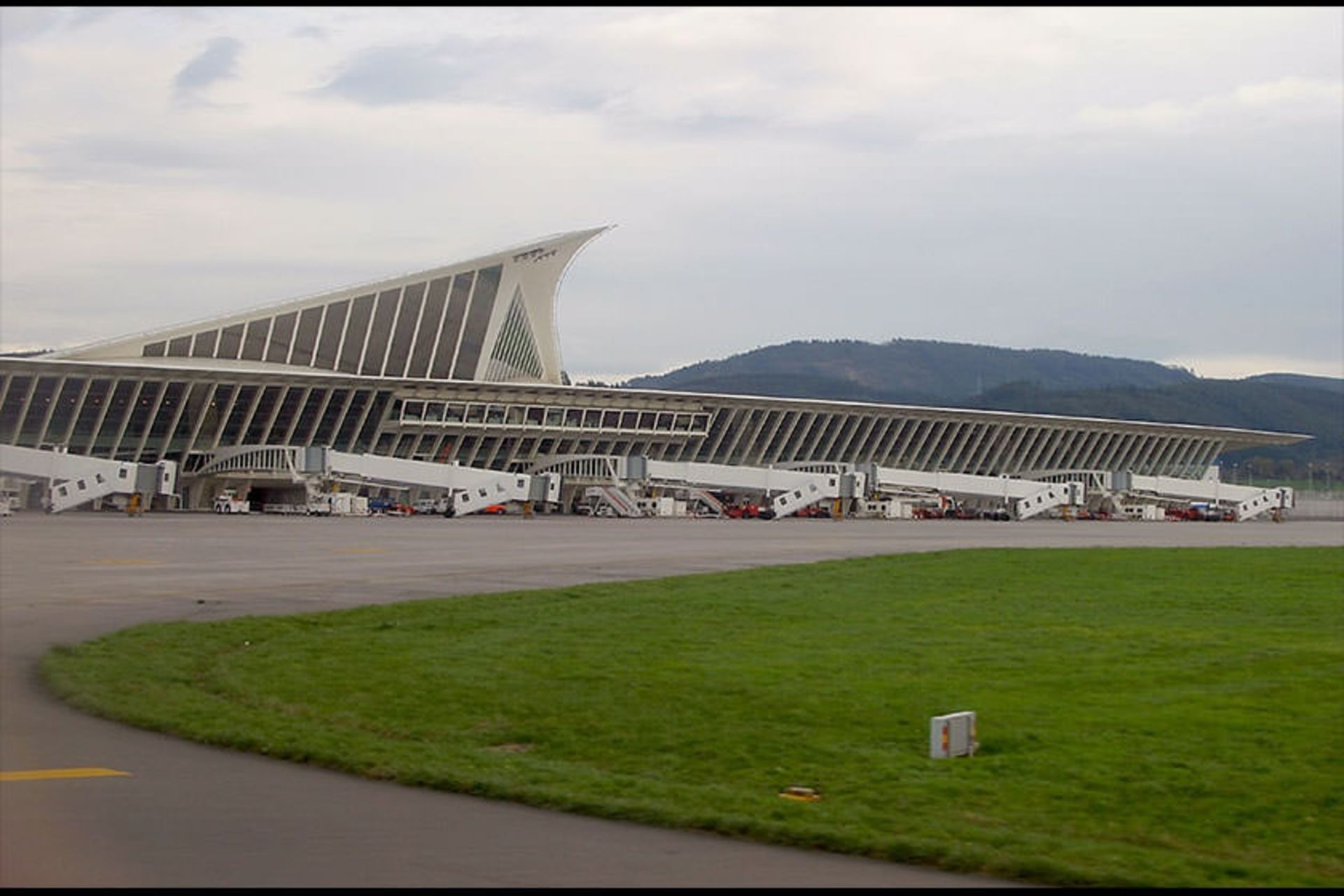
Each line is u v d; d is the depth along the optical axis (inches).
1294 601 1247.5
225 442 4820.4
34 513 3454.7
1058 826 448.5
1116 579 1514.5
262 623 959.6
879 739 589.6
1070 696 698.2
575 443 5536.4
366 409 5034.5
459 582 1403.8
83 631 904.3
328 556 1830.7
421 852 374.3
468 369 5743.1
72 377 4375.0
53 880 333.7
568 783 474.6
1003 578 1517.0
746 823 412.8
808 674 763.4
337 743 530.0
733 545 2336.4
